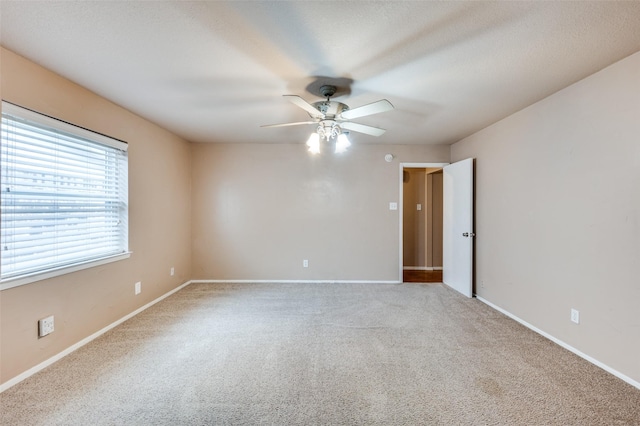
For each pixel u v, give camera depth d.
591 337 2.25
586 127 2.28
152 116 3.27
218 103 2.85
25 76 2.02
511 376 2.08
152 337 2.69
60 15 1.55
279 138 4.31
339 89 2.50
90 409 1.72
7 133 1.94
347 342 2.61
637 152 1.93
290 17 1.56
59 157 2.33
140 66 2.12
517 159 3.09
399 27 1.65
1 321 1.88
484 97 2.69
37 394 1.85
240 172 4.64
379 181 4.69
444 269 4.66
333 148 4.68
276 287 4.38
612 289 2.09
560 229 2.54
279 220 4.68
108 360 2.28
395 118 3.32
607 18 1.56
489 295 3.62
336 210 4.70
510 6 1.47
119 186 3.03
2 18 1.57
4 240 1.93
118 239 3.02
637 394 1.87
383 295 4.01
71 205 2.45
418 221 5.84
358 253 4.71
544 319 2.73
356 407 1.76
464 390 1.92
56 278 2.26
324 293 4.09
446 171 4.61
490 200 3.59
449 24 1.62
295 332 2.82
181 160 4.30
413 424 1.63
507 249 3.27
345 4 1.46
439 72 2.19
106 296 2.80
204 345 2.54
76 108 2.43
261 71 2.19
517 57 1.98
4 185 1.93
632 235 1.96
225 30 1.69
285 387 1.95
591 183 2.25
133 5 1.47
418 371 2.14
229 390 1.92
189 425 1.61
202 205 4.63
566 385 1.97
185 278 4.45
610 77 2.09
